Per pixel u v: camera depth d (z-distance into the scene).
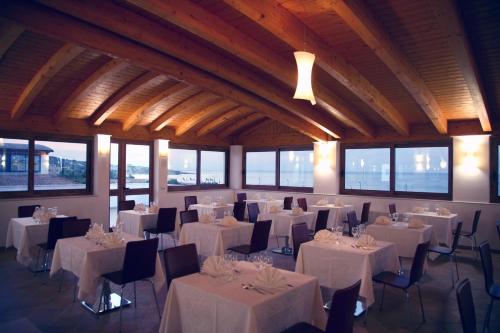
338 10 3.85
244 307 2.41
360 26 4.20
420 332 3.74
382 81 6.52
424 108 6.70
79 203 8.20
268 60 5.52
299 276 3.07
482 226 7.62
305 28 4.81
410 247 5.52
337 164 9.87
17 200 7.29
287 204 9.46
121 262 4.09
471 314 2.50
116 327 3.72
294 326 2.72
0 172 7.33
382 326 3.87
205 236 5.56
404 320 4.02
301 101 8.08
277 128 11.15
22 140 7.60
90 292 3.83
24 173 7.65
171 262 3.32
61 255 4.36
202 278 2.95
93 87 6.81
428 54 5.30
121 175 9.27
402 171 9.00
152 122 9.60
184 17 4.29
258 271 3.10
